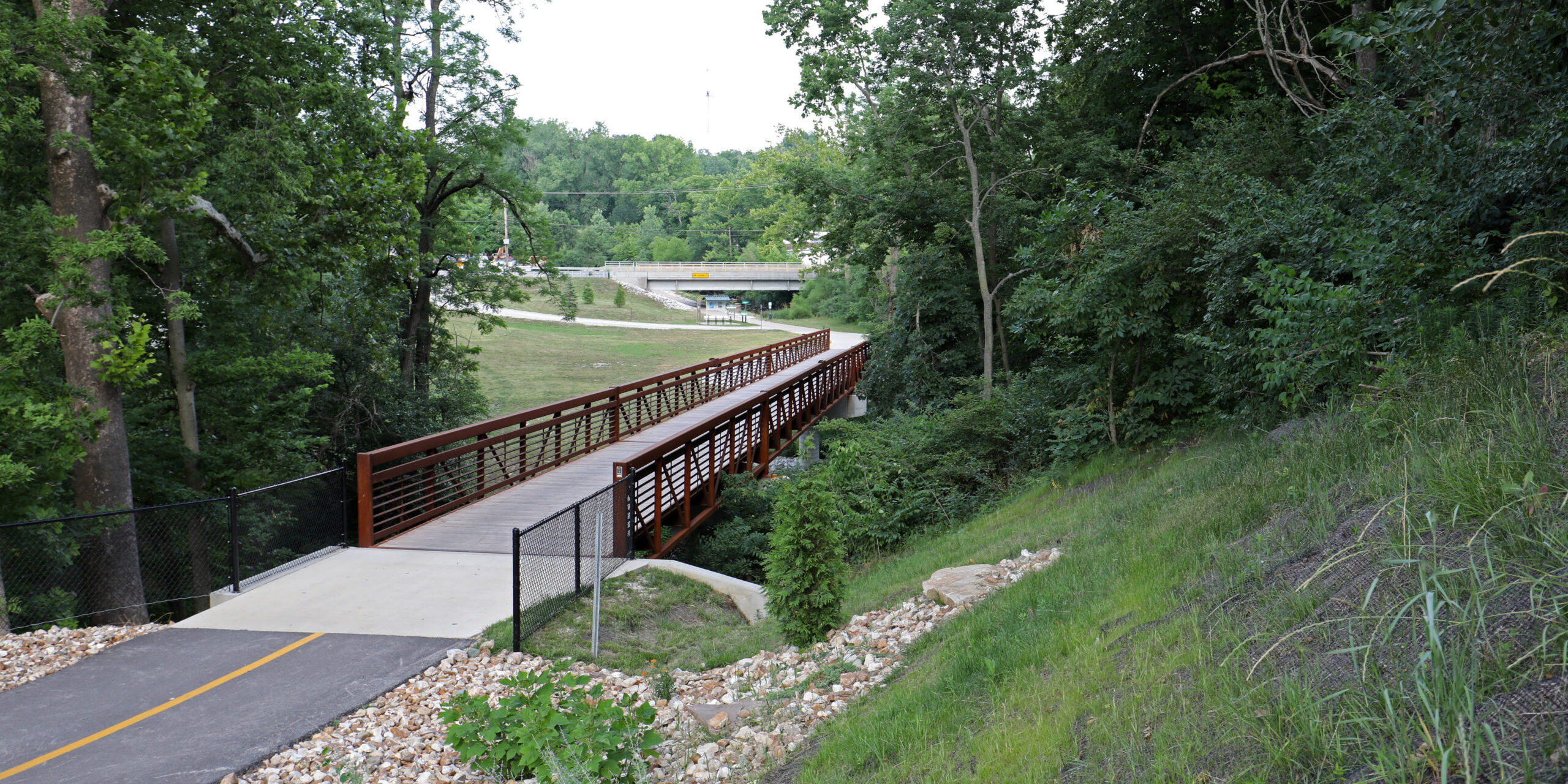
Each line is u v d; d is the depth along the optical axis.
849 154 24.22
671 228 122.38
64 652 6.50
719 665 7.04
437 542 9.76
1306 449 5.79
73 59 9.63
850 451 14.21
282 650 6.55
